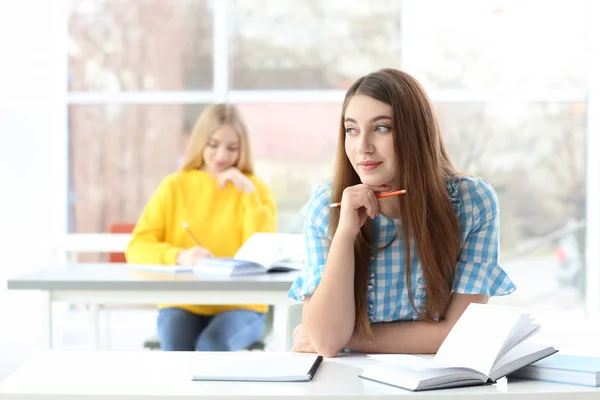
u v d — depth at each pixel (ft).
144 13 20.68
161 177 20.89
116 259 17.60
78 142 20.84
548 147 20.56
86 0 20.68
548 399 5.70
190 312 12.99
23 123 18.40
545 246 20.63
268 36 20.61
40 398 5.66
